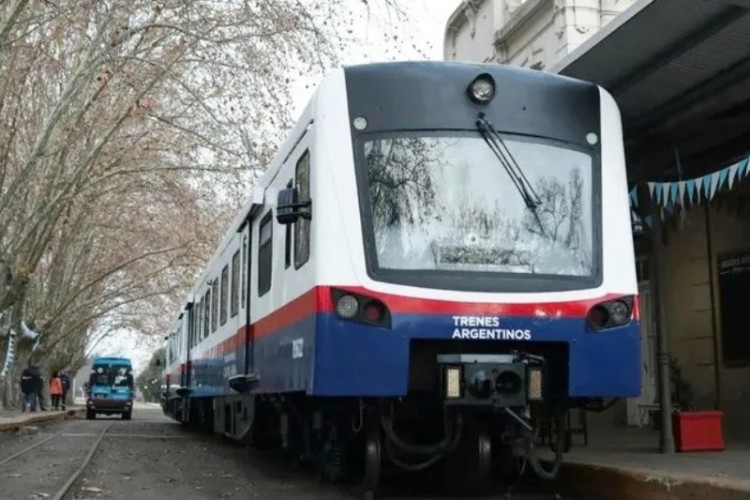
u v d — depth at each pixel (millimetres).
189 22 18188
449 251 7453
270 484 9680
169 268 40625
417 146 7695
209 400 20359
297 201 7996
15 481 10344
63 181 23734
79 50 18875
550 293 7414
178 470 11539
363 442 8922
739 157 10805
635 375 7535
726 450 9938
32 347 35344
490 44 23297
